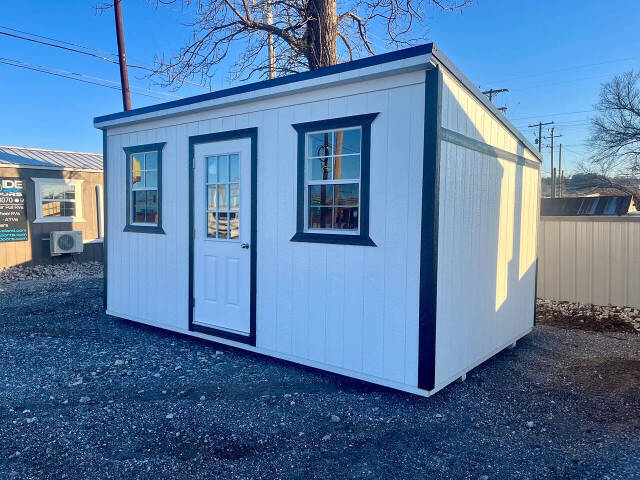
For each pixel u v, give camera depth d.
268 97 4.78
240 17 9.75
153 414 3.71
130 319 6.54
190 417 3.66
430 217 3.78
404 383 3.98
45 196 12.36
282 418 3.66
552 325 6.87
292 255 4.71
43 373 4.66
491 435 3.42
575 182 33.03
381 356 4.11
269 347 4.93
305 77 4.41
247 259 5.13
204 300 5.59
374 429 3.49
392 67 3.84
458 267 4.30
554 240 8.22
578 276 8.00
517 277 5.82
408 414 3.76
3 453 3.10
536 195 6.48
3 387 4.29
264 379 4.52
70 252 12.50
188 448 3.19
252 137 4.99
